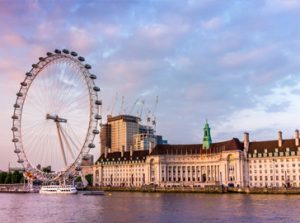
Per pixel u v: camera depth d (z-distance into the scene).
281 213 108.31
